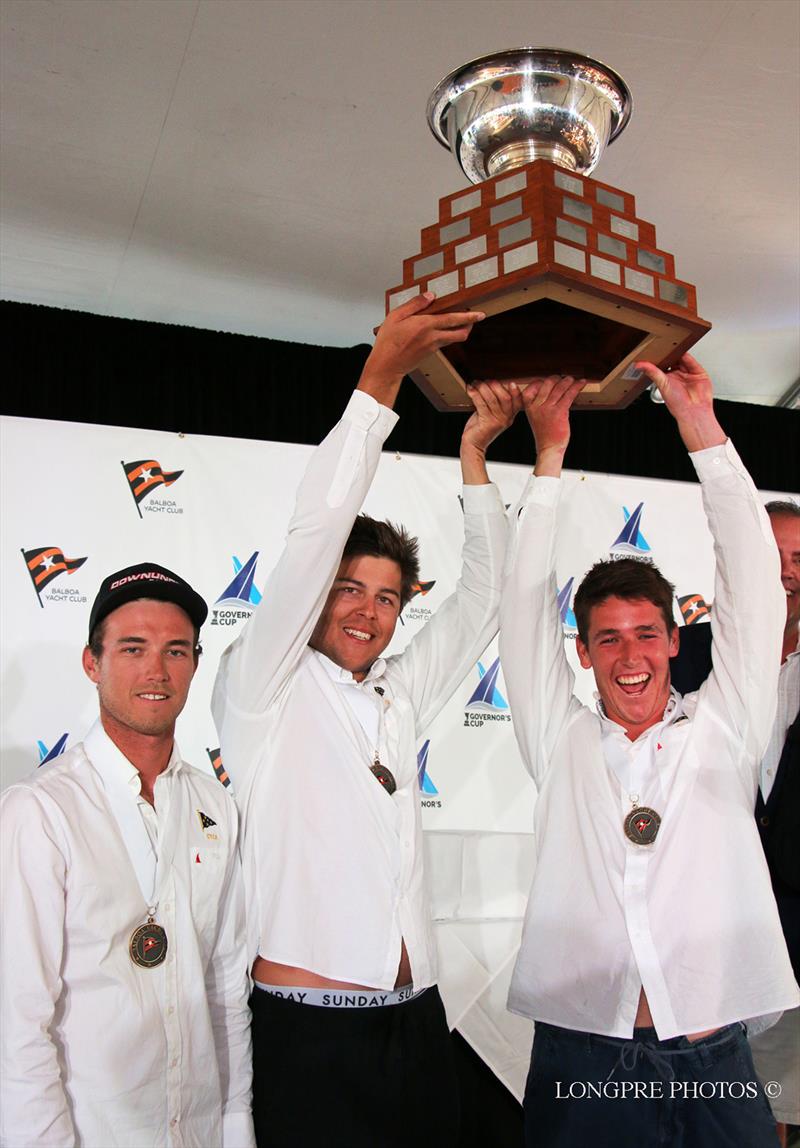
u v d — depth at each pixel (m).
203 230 3.14
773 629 1.90
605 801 1.89
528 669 2.03
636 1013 1.74
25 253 3.23
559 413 1.95
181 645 1.85
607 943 1.77
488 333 1.92
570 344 1.91
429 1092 1.72
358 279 3.43
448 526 3.56
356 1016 1.71
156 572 1.92
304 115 2.68
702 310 3.67
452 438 3.96
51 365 3.44
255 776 1.90
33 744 3.00
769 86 2.61
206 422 3.59
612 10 2.38
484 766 3.44
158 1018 1.64
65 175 2.88
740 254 3.33
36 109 2.63
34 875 1.59
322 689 1.92
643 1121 1.70
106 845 1.70
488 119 1.78
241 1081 1.78
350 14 2.38
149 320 3.63
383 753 1.90
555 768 1.99
